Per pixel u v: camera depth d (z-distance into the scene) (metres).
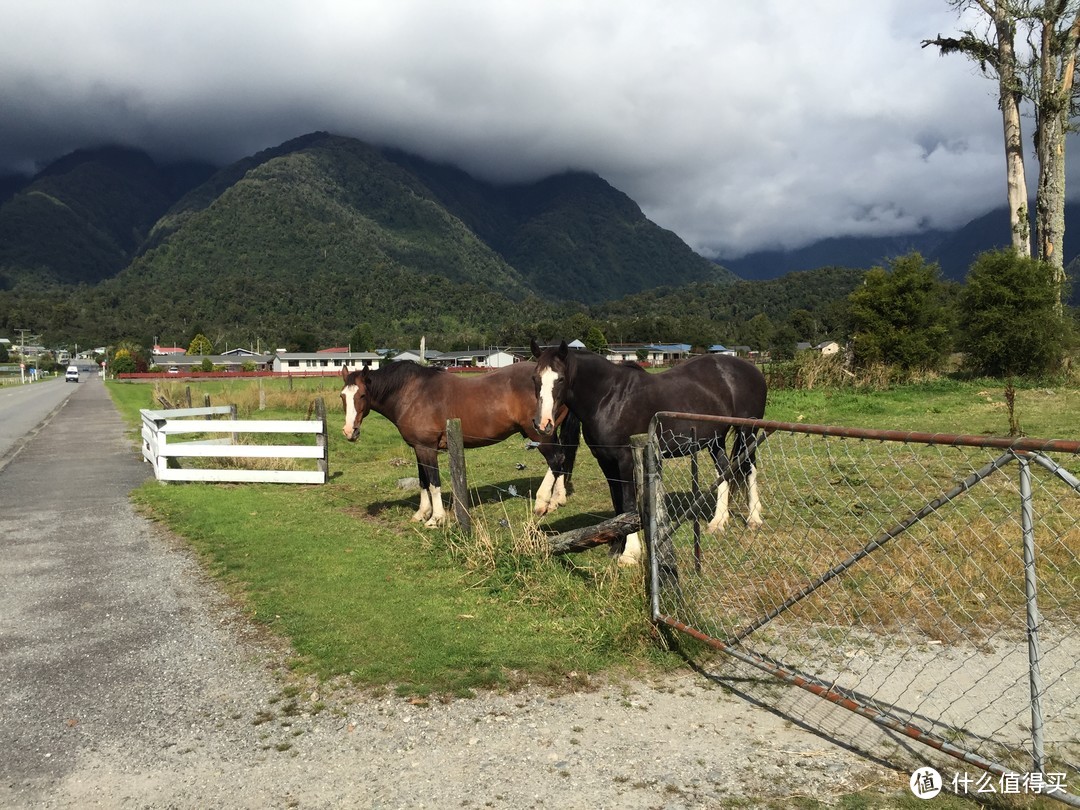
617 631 4.27
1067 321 21.53
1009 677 3.67
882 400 17.41
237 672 4.12
